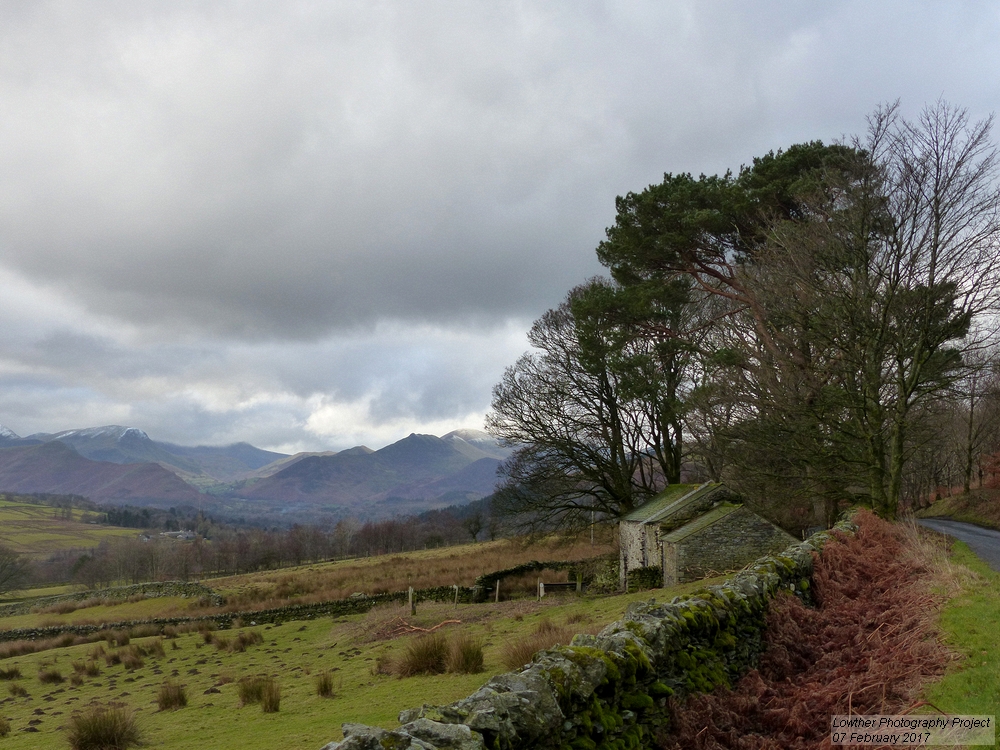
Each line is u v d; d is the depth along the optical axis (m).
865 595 12.32
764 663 9.61
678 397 34.31
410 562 55.84
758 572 11.94
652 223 29.70
